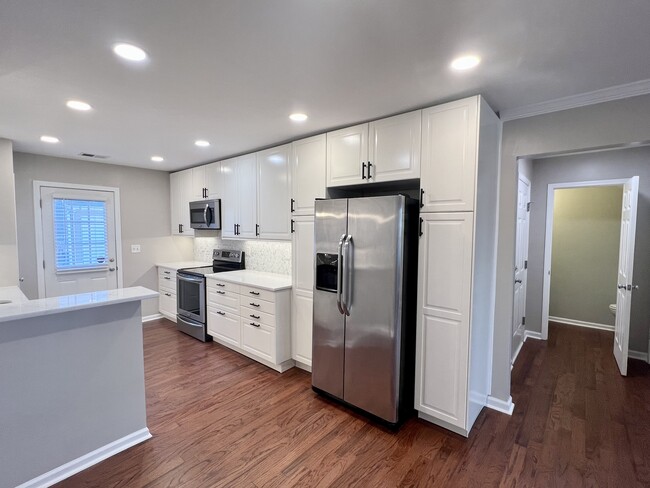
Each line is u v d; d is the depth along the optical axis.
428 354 2.35
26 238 3.89
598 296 4.77
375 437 2.25
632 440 2.23
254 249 4.44
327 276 2.72
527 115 2.38
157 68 1.82
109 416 2.07
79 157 4.15
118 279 4.69
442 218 2.24
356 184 2.74
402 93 2.13
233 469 1.95
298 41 1.55
